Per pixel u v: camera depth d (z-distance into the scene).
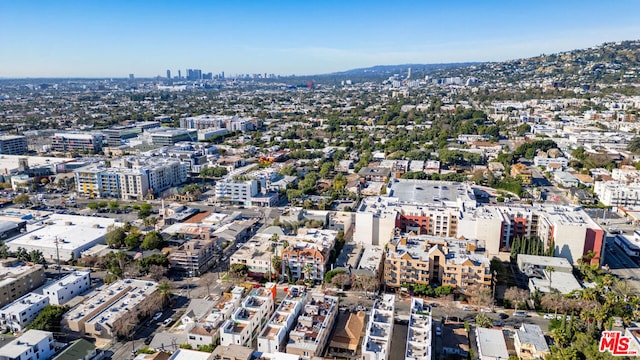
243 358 171.38
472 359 195.75
